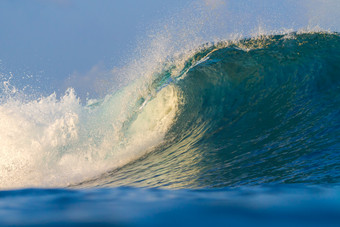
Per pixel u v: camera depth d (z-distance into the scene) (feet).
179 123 104.78
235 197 28.09
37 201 26.76
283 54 112.06
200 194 30.14
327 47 113.70
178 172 64.44
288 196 28.17
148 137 101.14
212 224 21.07
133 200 27.71
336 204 25.21
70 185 75.10
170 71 128.98
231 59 114.11
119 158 89.81
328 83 99.71
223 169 59.82
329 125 74.33
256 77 107.45
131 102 122.31
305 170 49.65
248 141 76.43
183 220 21.86
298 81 103.19
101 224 21.08
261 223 21.13
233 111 98.63
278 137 74.02
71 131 100.32
